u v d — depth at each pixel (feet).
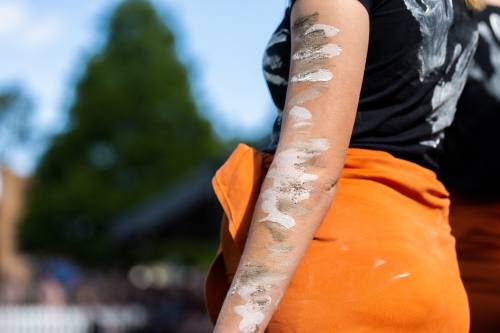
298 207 3.73
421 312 3.97
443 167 5.38
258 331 3.68
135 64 124.16
